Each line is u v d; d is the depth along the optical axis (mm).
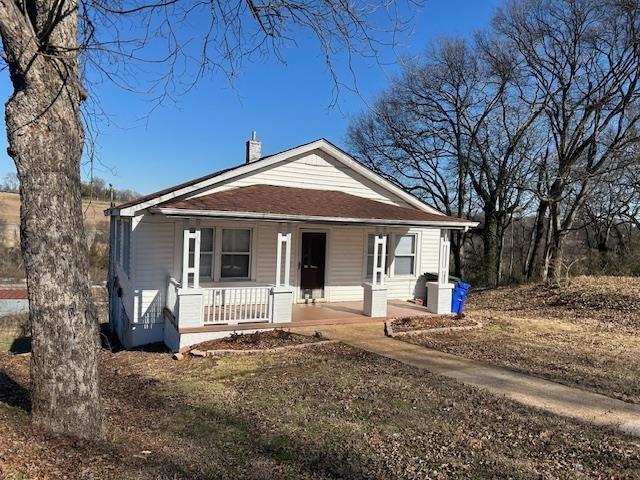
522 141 28781
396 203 15992
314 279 14750
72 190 4746
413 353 9766
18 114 4500
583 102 25359
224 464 4660
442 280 14445
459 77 29812
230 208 10758
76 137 4777
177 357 9766
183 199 12070
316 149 14695
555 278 20797
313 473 4520
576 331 12953
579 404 6746
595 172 22938
